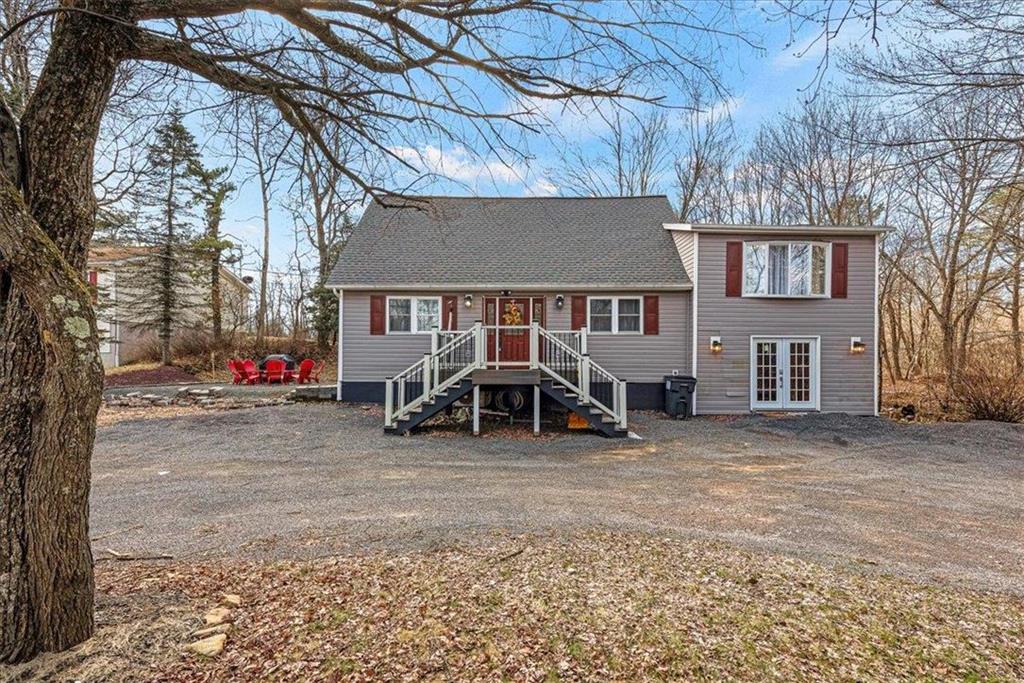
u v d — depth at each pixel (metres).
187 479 6.95
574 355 11.07
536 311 14.16
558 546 4.35
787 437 10.39
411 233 15.79
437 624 2.99
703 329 13.52
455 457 8.46
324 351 22.55
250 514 5.42
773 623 3.05
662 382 13.95
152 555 4.24
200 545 4.50
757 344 13.53
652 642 2.81
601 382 12.42
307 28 3.38
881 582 3.75
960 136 8.41
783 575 3.80
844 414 12.90
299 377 17.61
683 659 2.65
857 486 6.76
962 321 17.39
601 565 3.92
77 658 2.58
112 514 5.43
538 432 10.63
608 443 9.77
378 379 14.06
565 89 3.88
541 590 3.46
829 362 13.42
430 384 11.05
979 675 2.58
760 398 13.48
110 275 19.02
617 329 14.07
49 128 2.58
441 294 14.09
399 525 5.00
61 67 2.63
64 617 2.64
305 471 7.44
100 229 9.89
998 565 4.18
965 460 8.39
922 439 9.98
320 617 3.08
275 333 27.06
